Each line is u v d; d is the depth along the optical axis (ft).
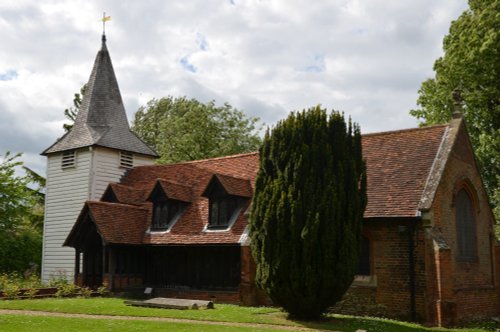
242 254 75.61
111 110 109.70
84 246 89.61
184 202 90.12
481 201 79.15
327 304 59.82
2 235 114.21
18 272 119.14
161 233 87.25
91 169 102.53
